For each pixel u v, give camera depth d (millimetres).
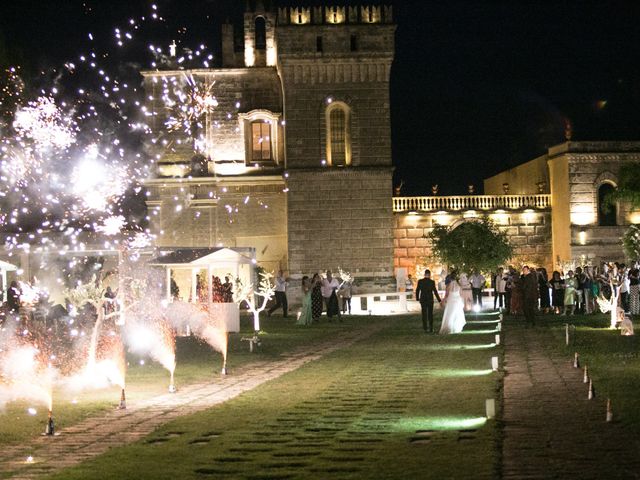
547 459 13383
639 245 58031
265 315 58500
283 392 22047
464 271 60250
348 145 69438
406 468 13227
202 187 71250
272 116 71375
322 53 68688
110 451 15234
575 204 70312
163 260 43844
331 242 69062
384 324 47906
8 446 16391
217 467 13812
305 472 13258
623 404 17984
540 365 25719
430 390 21453
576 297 48938
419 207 72375
